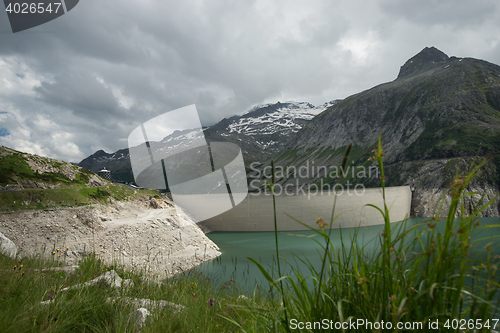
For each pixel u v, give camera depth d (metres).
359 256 1.48
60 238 19.05
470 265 1.14
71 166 38.56
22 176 31.91
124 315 3.04
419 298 1.27
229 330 2.72
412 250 1.33
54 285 4.18
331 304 1.48
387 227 1.34
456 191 1.21
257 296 3.07
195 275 5.79
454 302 1.13
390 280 1.32
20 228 19.56
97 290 3.85
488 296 1.08
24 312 2.79
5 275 4.18
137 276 5.75
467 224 1.16
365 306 1.33
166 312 3.17
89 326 2.86
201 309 3.27
